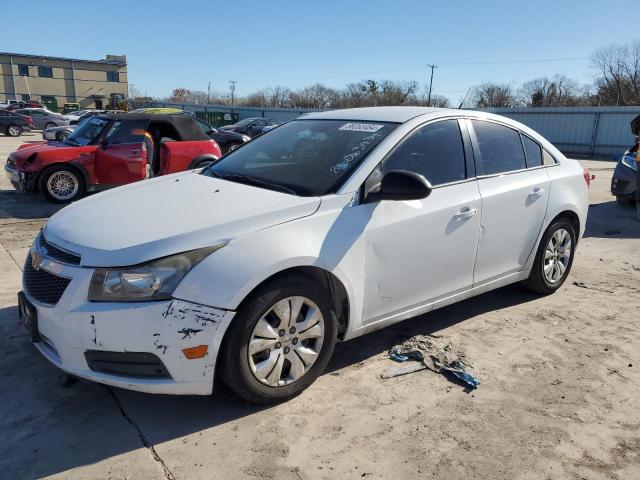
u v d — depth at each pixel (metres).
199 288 2.68
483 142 4.07
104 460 2.59
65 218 3.26
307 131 4.04
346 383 3.32
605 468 2.66
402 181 3.09
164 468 2.55
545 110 31.47
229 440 2.76
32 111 33.34
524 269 4.45
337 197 3.19
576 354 3.80
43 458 2.59
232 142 15.64
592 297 4.91
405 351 3.72
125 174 9.38
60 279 2.79
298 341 3.05
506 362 3.65
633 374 3.55
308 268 3.06
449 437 2.85
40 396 3.09
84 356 2.70
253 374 2.89
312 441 2.78
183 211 3.05
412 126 3.64
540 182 4.38
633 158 9.27
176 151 9.20
